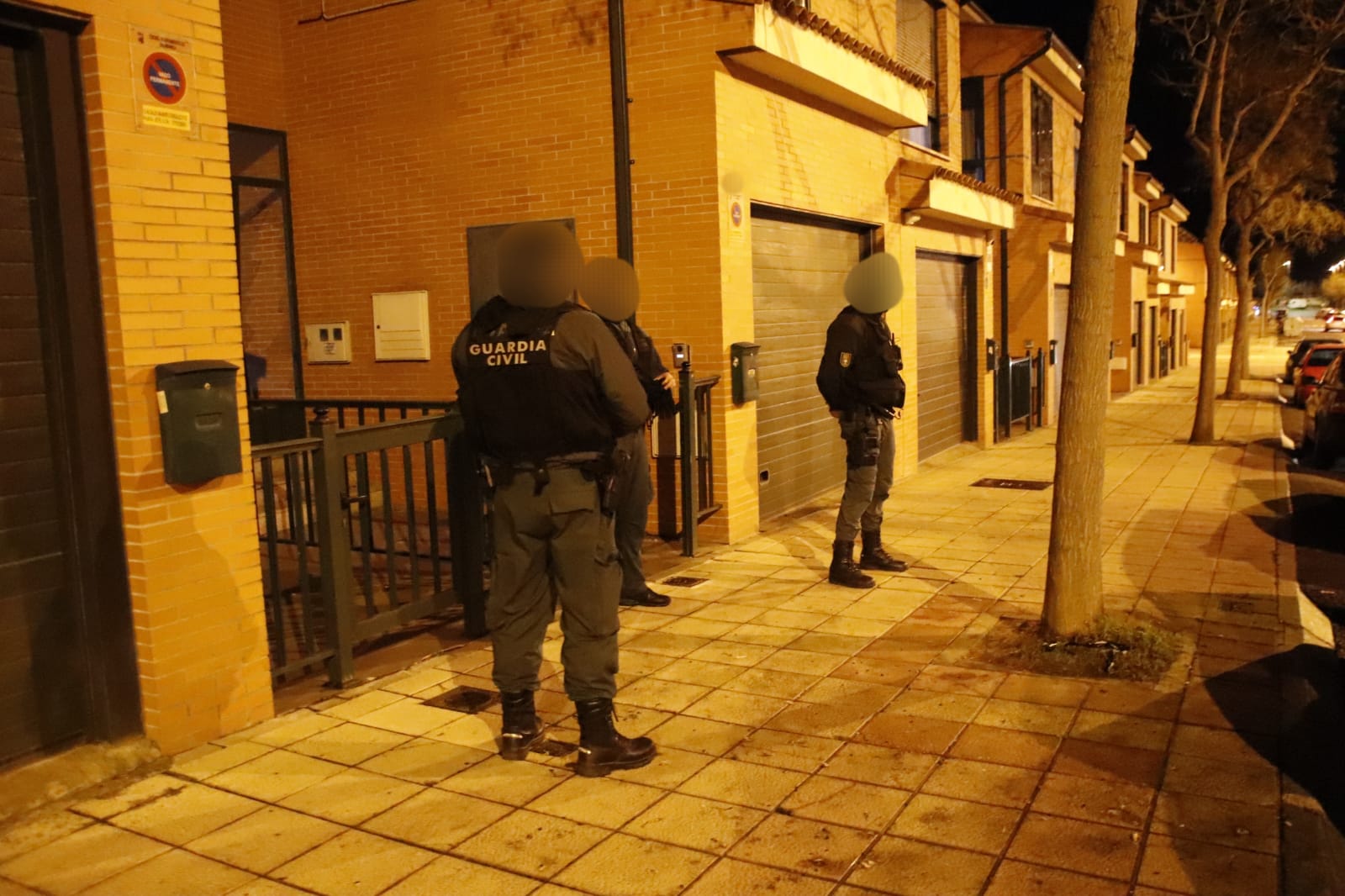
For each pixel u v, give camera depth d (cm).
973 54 1683
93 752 406
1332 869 325
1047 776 390
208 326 431
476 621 587
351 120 924
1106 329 515
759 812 367
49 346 398
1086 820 355
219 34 436
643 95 790
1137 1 490
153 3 410
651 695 484
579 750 402
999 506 973
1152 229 3412
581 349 386
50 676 401
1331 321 6988
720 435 798
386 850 346
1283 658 521
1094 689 480
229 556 442
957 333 1421
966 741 425
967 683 492
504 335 390
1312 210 3023
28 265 393
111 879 330
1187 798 370
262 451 459
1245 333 3131
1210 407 1500
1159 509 961
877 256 650
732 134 792
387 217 918
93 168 398
